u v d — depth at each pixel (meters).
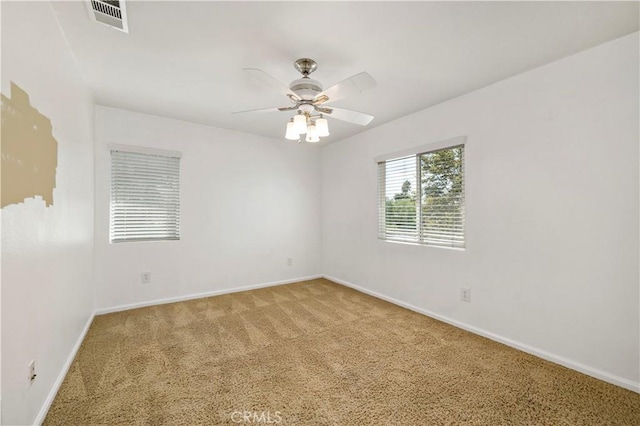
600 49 1.97
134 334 2.65
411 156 3.41
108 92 2.78
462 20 1.72
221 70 2.33
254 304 3.53
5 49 1.20
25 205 1.37
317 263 4.91
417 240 3.34
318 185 4.91
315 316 3.14
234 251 4.07
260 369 2.09
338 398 1.78
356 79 1.82
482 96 2.65
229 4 1.57
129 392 1.82
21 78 1.33
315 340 2.56
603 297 1.97
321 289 4.21
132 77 2.46
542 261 2.27
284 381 1.95
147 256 3.44
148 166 3.46
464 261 2.81
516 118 2.41
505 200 2.49
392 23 1.74
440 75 2.41
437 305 3.07
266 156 4.36
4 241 1.19
